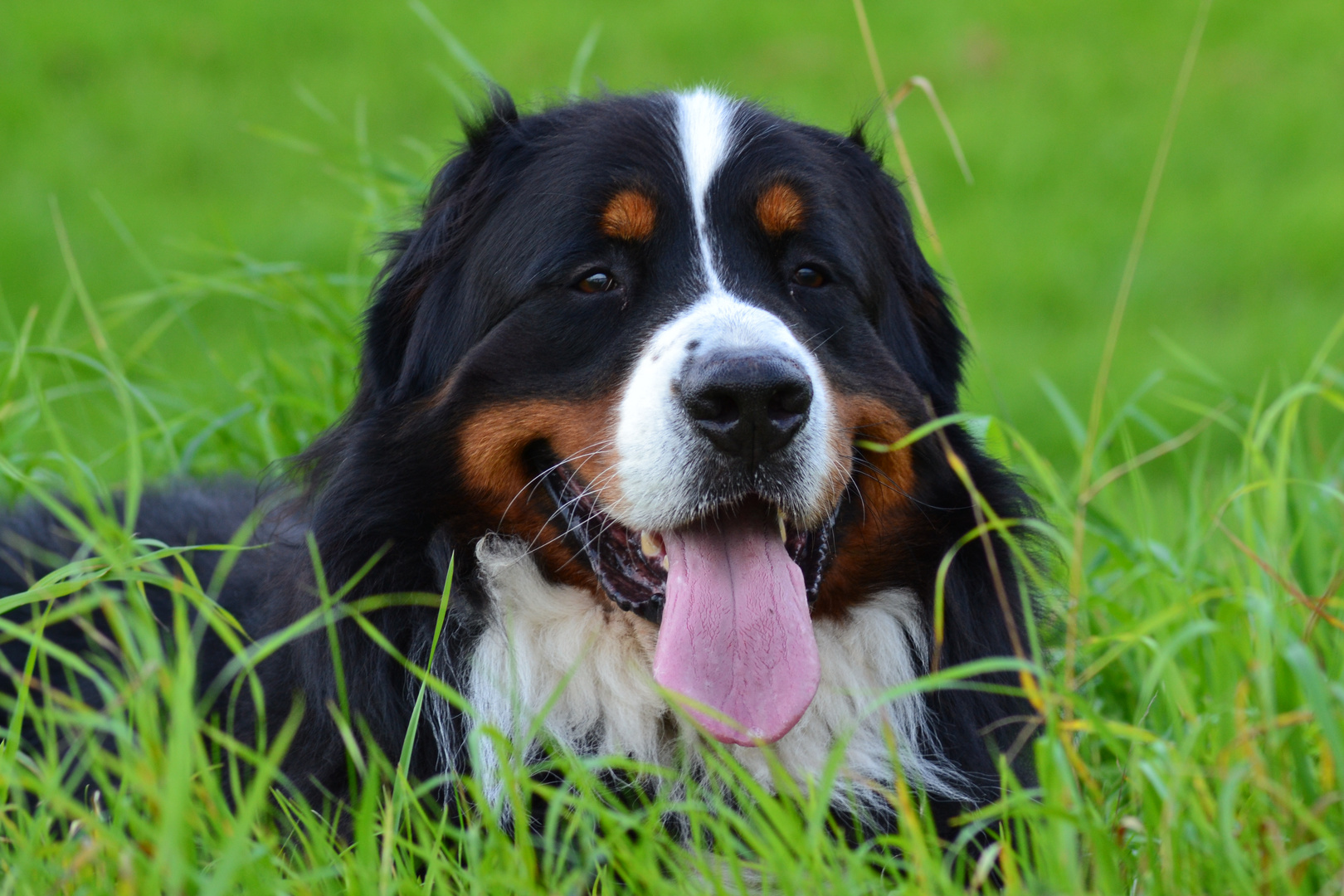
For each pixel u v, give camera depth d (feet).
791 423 17.62
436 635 17.49
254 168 73.46
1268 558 20.75
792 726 17.60
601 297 19.40
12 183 70.44
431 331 20.79
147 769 14.44
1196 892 14.97
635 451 18.17
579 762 16.80
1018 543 21.15
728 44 87.71
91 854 14.70
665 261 19.40
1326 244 63.21
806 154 20.52
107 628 23.73
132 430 19.71
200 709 17.94
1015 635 18.52
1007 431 20.34
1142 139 76.48
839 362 19.92
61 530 25.70
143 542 17.53
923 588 20.38
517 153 20.66
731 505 18.38
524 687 19.74
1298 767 15.49
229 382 31.19
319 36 89.86
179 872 12.97
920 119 79.05
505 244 19.94
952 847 16.40
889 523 20.16
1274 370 48.67
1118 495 37.76
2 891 15.72
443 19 91.30
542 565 19.89
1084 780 17.31
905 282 22.26
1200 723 16.61
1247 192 69.56
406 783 16.88
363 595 19.38
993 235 65.87
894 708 19.97
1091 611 24.11
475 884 15.23
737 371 17.33
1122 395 50.06
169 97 81.10
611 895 16.33
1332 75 83.46
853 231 20.70
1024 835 15.99
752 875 18.47
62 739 22.20
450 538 19.81
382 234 23.08
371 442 20.13
